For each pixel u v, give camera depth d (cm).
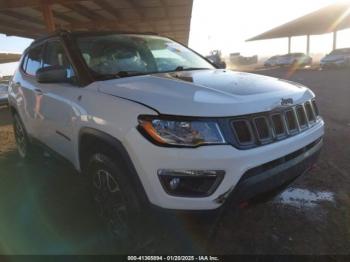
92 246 306
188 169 236
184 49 454
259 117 260
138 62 376
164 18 1680
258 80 322
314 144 319
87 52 362
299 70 2983
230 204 242
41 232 330
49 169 502
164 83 294
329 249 299
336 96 1220
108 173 286
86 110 302
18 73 514
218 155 235
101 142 286
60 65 355
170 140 240
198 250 285
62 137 361
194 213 239
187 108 245
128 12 1522
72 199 398
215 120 241
